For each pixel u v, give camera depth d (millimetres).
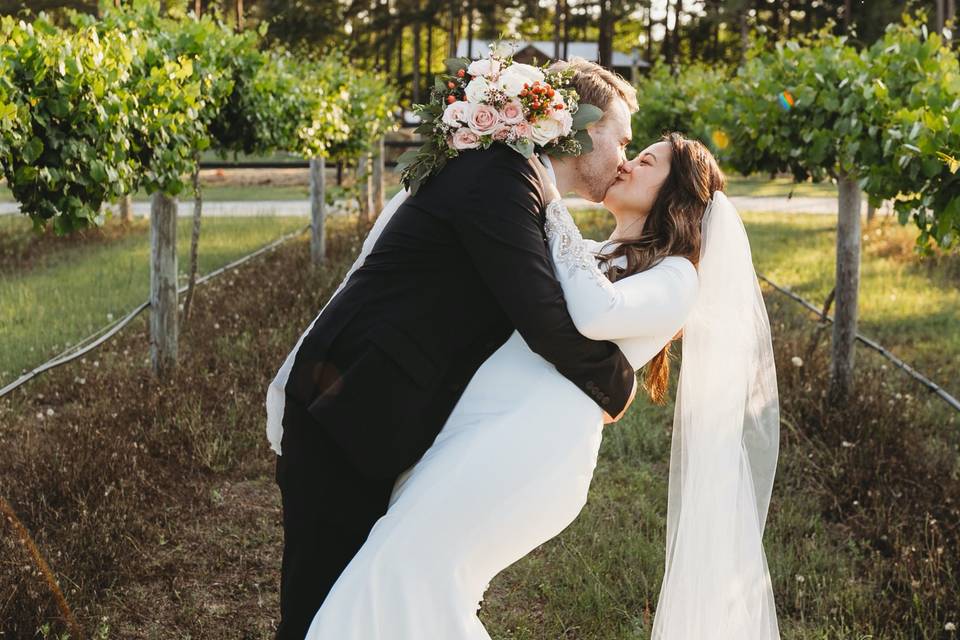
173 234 5762
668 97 10055
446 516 2201
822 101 5066
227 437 5012
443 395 2309
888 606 3357
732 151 6074
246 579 3670
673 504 2875
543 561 3832
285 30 28188
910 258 10898
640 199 2561
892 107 4645
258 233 12664
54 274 9992
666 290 2393
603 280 2293
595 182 2539
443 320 2295
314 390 2309
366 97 11039
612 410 2387
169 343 5812
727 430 2699
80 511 3854
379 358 2254
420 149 2342
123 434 4820
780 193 21562
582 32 43500
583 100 2496
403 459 2271
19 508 3924
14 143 3439
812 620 3396
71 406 5516
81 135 3873
